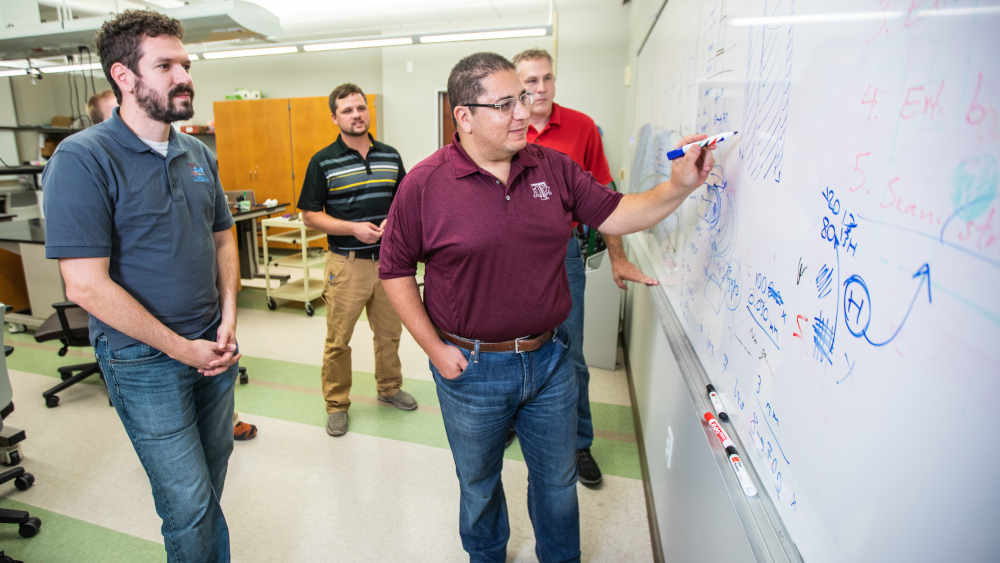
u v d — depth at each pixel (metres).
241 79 6.55
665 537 1.49
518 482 1.97
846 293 0.52
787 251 0.67
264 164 6.29
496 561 1.44
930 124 0.39
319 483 1.97
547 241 1.16
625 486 1.95
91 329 1.21
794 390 0.64
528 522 1.76
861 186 0.49
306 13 5.43
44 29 3.69
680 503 1.32
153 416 1.20
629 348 2.96
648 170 2.30
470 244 1.11
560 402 1.28
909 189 0.42
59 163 1.05
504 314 1.16
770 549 0.67
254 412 2.51
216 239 1.47
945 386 0.38
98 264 1.08
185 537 1.24
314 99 5.95
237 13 3.30
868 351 0.48
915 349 0.41
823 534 0.56
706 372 1.07
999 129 0.33
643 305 2.33
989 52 0.34
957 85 0.37
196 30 3.53
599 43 5.02
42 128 6.15
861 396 0.49
